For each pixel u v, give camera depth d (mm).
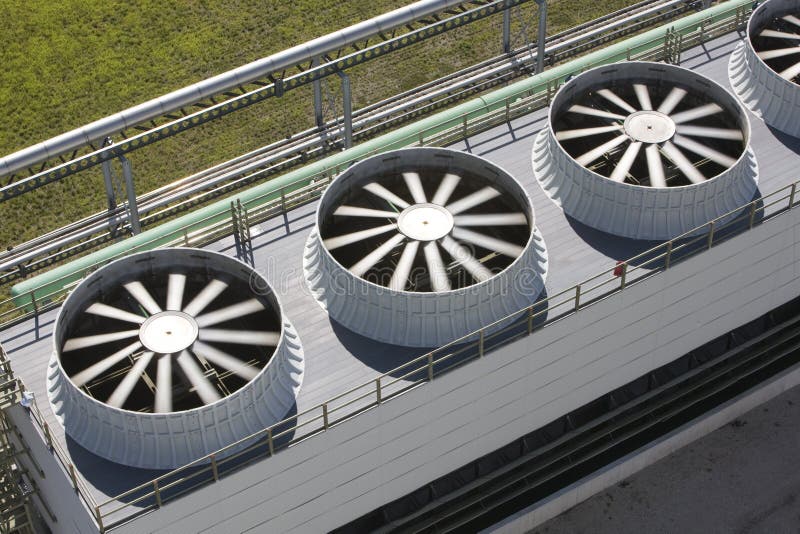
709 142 33094
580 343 30078
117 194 45438
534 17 51938
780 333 35562
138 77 50312
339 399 28016
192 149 47281
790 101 33406
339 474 28484
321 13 52938
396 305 28422
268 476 27344
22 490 32844
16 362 29250
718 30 36938
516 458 32062
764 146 33344
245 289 29484
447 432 29500
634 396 33281
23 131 48375
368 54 39812
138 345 27531
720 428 35875
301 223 32062
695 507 34281
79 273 32750
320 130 44812
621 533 33781
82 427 27234
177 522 26844
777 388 36281
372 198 31031
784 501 34406
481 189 31328
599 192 31062
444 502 31172
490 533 32719
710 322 32562
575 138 33031
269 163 44094
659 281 30281
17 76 50312
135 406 28016
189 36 51875
